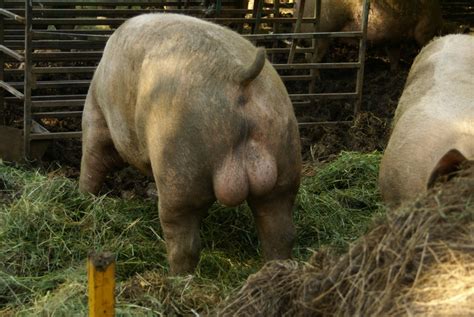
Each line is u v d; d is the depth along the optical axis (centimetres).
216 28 555
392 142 537
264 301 386
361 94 920
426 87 569
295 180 527
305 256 618
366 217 677
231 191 498
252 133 499
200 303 506
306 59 1120
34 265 589
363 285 335
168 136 512
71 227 627
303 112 948
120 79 573
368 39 1130
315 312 358
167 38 543
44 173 780
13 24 937
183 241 535
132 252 598
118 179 761
